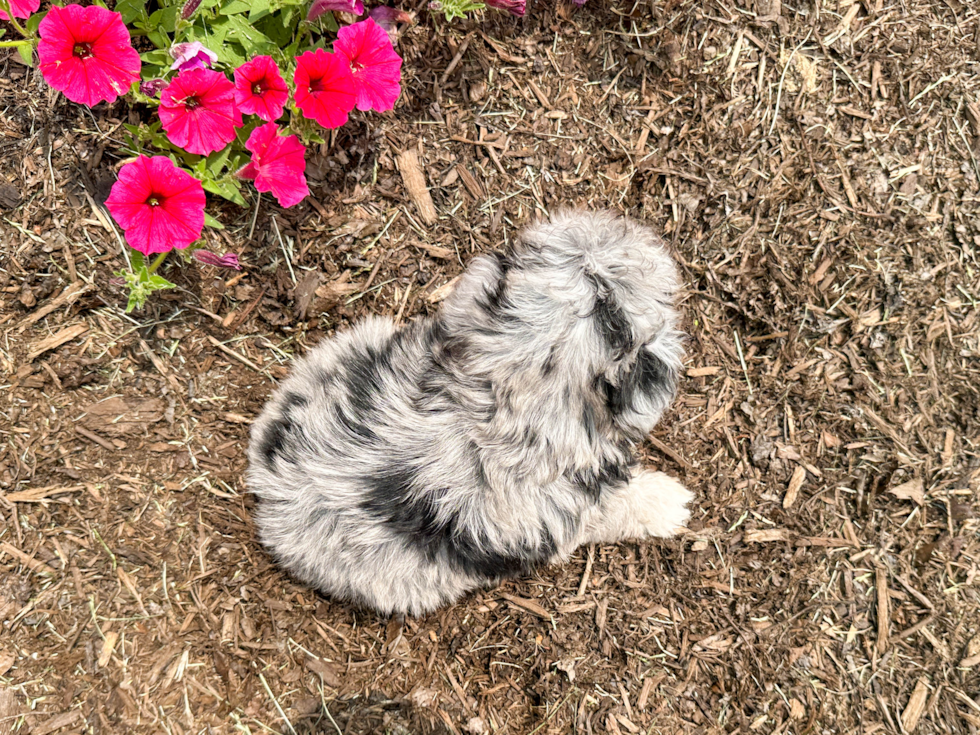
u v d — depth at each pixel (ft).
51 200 2.63
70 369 2.68
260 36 2.57
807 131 3.02
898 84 3.02
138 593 2.69
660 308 2.48
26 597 2.61
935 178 3.04
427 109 2.87
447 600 2.81
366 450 2.50
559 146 2.96
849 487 3.04
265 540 2.67
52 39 2.27
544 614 2.96
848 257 3.03
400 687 2.85
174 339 2.76
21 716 2.56
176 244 2.43
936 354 3.04
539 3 2.89
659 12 2.95
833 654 3.02
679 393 3.04
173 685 2.68
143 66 2.56
